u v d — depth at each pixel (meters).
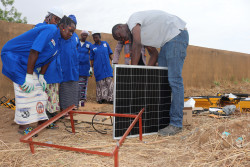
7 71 3.10
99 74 6.51
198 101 5.07
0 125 3.81
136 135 3.19
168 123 3.44
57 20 3.55
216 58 10.80
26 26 6.49
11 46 3.15
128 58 5.06
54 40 3.33
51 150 2.64
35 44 3.05
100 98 6.59
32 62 3.09
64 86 4.24
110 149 2.67
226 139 2.60
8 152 2.60
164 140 2.96
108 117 4.23
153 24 3.15
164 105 3.38
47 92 3.86
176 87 3.19
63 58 4.11
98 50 6.50
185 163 2.28
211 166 2.18
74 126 3.71
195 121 3.86
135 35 3.09
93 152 1.82
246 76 12.10
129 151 2.63
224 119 3.78
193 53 9.98
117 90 3.06
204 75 10.36
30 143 2.31
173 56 3.16
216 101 4.99
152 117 3.28
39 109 3.42
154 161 2.34
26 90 3.17
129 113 3.13
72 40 4.27
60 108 4.36
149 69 3.24
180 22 3.26
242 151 2.36
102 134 3.33
